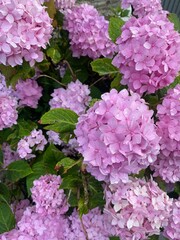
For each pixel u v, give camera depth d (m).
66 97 0.72
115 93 0.50
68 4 0.77
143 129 0.47
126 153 0.46
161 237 0.71
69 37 0.75
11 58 0.59
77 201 0.59
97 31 0.71
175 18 0.76
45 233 0.62
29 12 0.58
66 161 0.56
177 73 0.58
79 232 0.61
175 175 0.58
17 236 0.61
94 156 0.48
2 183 0.73
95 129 0.49
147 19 0.57
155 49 0.54
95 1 1.34
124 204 0.53
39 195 0.61
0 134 0.76
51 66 0.77
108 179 0.50
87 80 0.81
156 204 0.54
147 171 0.62
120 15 0.87
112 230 0.56
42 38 0.61
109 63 0.66
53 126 0.57
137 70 0.55
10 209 0.66
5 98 0.71
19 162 0.68
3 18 0.56
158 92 0.62
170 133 0.53
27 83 0.72
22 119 0.76
